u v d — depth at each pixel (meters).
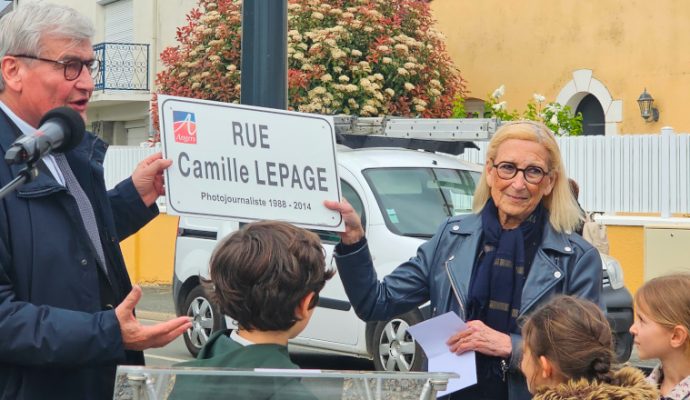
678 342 4.33
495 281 4.32
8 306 3.56
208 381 2.88
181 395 2.87
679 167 14.58
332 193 4.30
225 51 18.95
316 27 18.55
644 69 18.39
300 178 4.25
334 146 4.30
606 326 3.65
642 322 4.42
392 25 18.72
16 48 3.86
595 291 4.29
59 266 3.72
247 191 4.17
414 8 19.27
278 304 3.07
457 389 4.15
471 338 4.18
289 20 18.36
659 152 14.76
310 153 4.27
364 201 10.04
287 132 4.24
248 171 4.18
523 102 20.67
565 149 15.55
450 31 22.20
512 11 20.89
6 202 3.67
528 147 4.32
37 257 3.69
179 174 4.07
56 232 3.74
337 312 10.02
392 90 18.42
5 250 3.65
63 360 3.56
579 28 19.58
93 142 4.11
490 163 4.44
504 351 4.16
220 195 4.13
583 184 15.40
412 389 2.98
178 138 4.08
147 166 4.46
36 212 3.71
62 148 3.62
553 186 4.39
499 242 4.37
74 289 3.75
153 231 20.44
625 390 3.46
